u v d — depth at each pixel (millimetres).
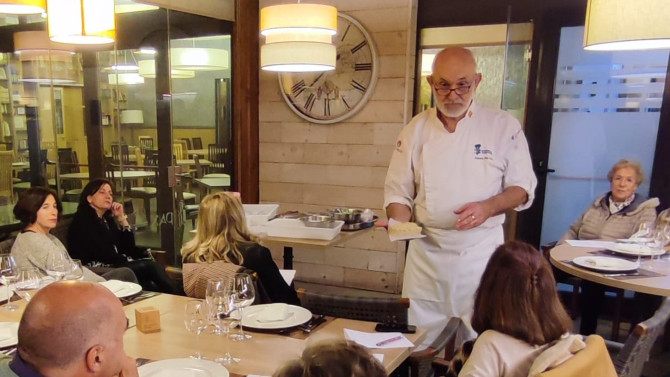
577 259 2518
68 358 968
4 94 3082
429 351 1673
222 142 4273
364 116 4082
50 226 2635
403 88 3926
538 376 1047
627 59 3482
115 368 1039
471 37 3857
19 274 1774
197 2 3832
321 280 4434
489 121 2330
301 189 4406
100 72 3500
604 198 3225
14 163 3158
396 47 3902
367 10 3951
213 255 2068
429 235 2426
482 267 2357
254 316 1740
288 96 4297
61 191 3410
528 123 3699
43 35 3195
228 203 2133
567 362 1112
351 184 4211
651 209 3049
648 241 2707
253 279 1966
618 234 3094
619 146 3594
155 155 3879
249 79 4340
